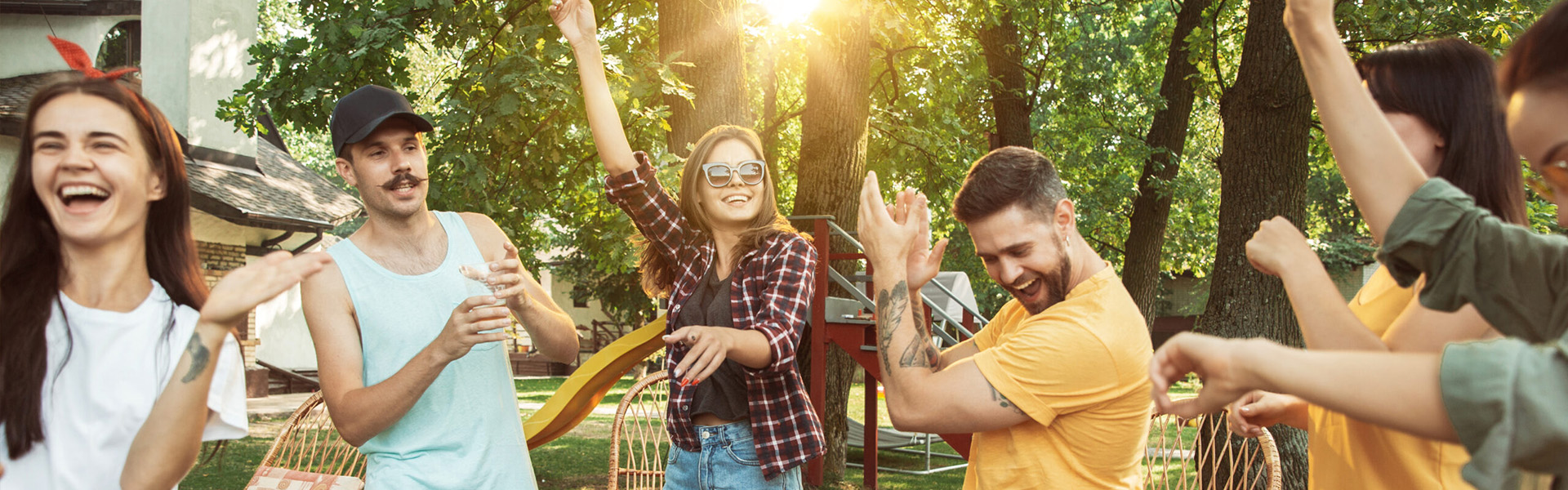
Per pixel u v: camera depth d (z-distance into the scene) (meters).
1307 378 0.80
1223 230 6.19
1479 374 0.73
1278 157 5.98
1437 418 0.76
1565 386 0.71
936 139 9.27
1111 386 1.62
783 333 2.19
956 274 8.20
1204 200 15.12
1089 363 1.60
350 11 6.31
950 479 7.89
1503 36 6.56
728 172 2.49
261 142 17.58
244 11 14.48
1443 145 1.32
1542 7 6.75
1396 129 1.34
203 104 13.93
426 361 1.81
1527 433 0.71
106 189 1.44
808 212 7.30
